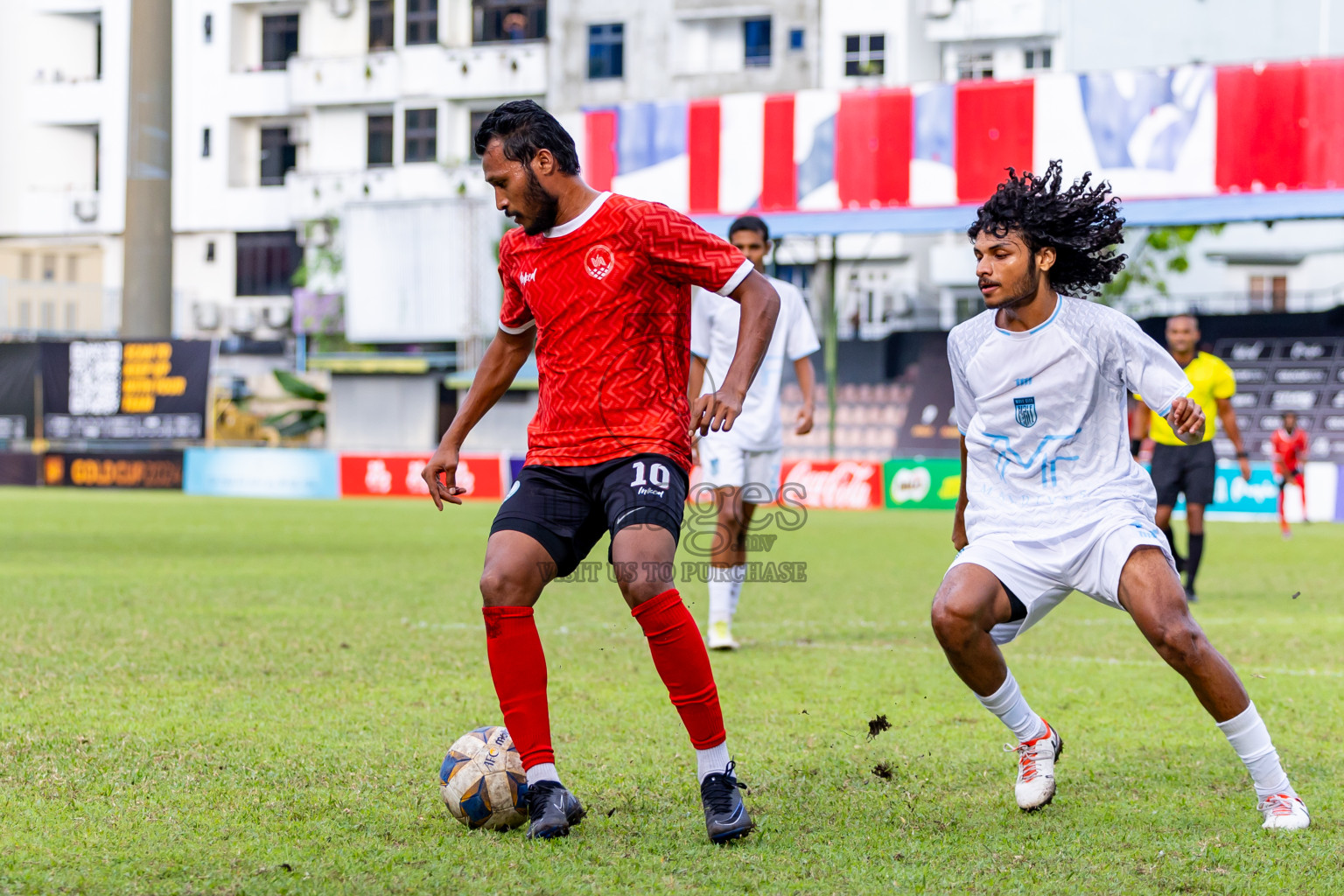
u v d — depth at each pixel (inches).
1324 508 2497.5
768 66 4111.7
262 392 4146.2
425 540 1792.6
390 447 3804.1
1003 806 434.0
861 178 2792.8
